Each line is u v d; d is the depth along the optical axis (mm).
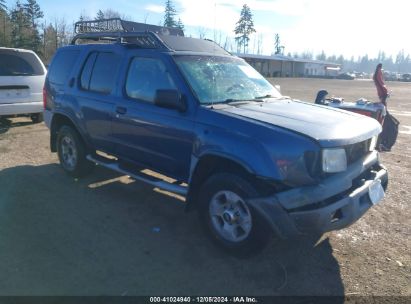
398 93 34469
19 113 9547
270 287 3584
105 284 3531
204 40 5684
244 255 3932
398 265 4020
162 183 4652
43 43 52438
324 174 3613
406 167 7613
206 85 4547
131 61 5113
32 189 5730
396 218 5152
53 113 6332
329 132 3727
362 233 4695
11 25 53406
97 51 5723
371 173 4254
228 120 3967
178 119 4375
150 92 4797
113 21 6441
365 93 31438
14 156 7422
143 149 4902
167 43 5055
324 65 92375
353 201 3717
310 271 3848
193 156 4195
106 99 5324
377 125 4395
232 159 3775
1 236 4316
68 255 3979
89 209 5109
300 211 3506
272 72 78562
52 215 4887
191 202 4391
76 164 6074
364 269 3924
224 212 3982
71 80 6000
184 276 3697
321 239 4492
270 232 3730
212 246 4242
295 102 4984
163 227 4672
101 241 4289
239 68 5238
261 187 3766
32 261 3846
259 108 4355
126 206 5242
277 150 3570
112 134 5312
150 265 3855
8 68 9398
